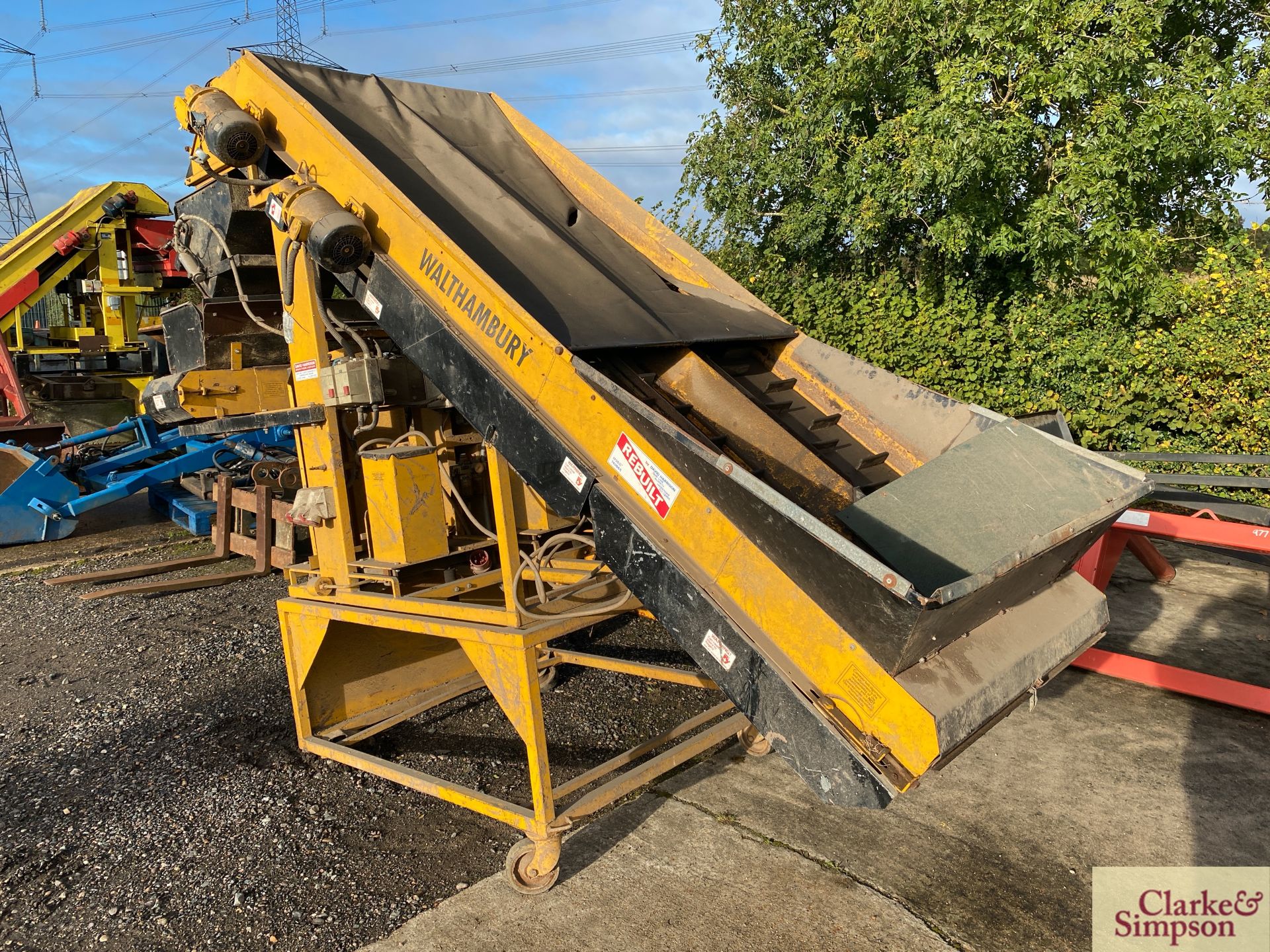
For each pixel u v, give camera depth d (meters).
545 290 2.89
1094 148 7.32
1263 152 7.50
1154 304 6.98
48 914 2.66
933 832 3.00
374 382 3.09
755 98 10.23
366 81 3.56
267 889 2.74
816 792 2.13
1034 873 2.77
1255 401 6.50
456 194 3.20
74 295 10.73
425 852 2.95
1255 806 3.15
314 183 3.08
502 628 2.72
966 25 7.85
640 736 3.80
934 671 2.18
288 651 3.50
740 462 2.88
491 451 2.71
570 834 3.01
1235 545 4.07
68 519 7.76
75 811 3.24
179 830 3.09
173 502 8.09
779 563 2.20
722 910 2.58
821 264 10.22
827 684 2.16
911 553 2.45
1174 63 8.29
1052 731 3.79
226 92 3.46
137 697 4.31
